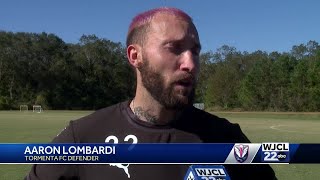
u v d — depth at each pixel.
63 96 92.62
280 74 83.06
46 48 95.81
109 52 100.81
